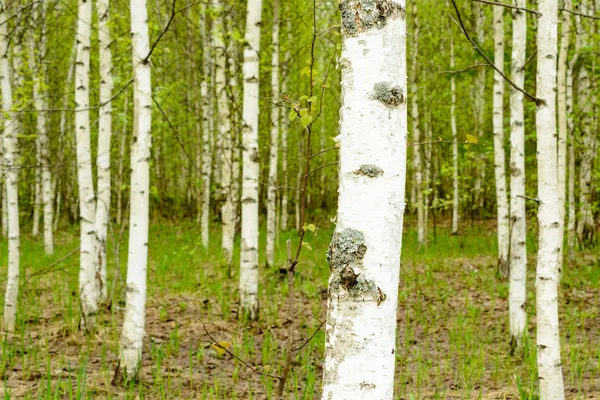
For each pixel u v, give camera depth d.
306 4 15.89
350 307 2.06
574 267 11.22
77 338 6.59
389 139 2.11
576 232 13.96
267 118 17.98
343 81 2.17
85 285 6.81
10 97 7.38
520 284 6.31
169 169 26.59
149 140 5.22
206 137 17.06
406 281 10.14
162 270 11.04
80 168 6.90
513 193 6.49
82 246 6.86
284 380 3.12
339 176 2.17
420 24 17.66
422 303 8.81
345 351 2.05
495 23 10.34
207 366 5.90
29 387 4.88
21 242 16.50
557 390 3.77
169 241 16.48
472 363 5.77
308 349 6.43
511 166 6.66
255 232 7.64
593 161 13.68
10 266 6.94
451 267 11.68
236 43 12.73
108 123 8.34
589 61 12.31
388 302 2.07
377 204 2.08
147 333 6.96
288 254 3.13
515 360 6.09
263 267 11.89
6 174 6.96
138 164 5.14
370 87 2.11
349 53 2.15
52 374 5.33
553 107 3.81
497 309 8.39
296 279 10.05
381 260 2.07
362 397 2.02
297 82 18.81
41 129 14.67
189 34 18.64
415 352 6.30
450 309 8.47
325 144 24.31
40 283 10.02
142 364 5.85
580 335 7.07
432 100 16.97
